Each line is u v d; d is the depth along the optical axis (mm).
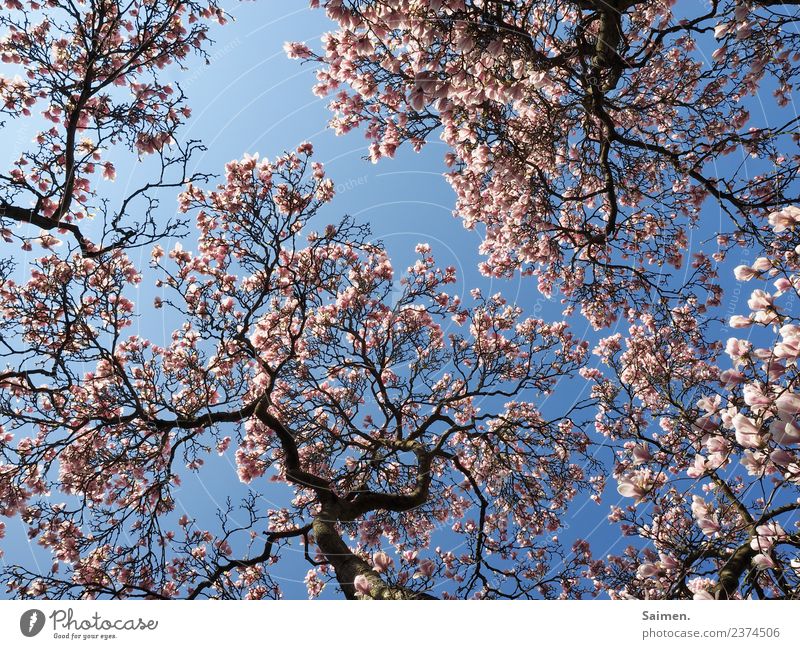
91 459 8906
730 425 3668
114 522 9359
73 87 7066
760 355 3324
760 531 3691
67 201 7035
